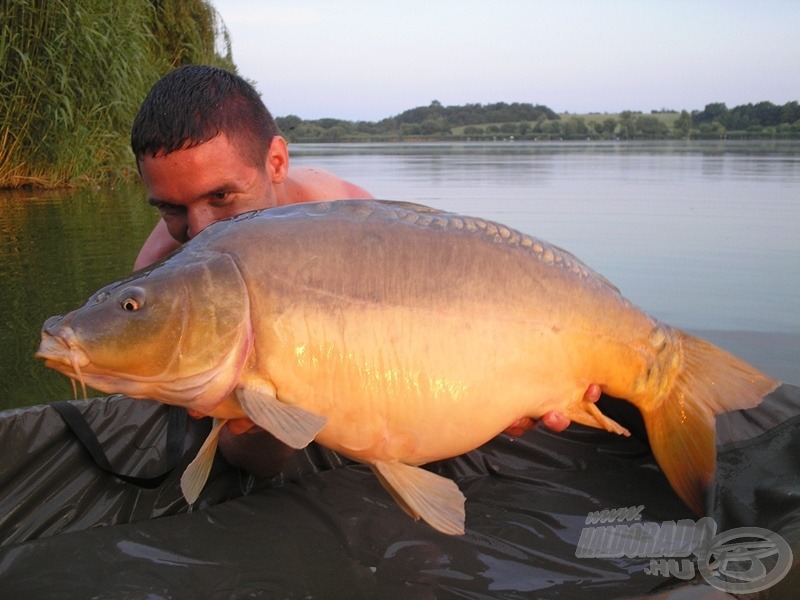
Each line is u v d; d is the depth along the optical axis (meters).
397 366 2.04
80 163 11.24
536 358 2.17
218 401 2.04
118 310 1.99
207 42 15.83
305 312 2.01
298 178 3.41
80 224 7.84
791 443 2.73
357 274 2.05
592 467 3.10
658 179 11.83
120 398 2.83
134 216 8.45
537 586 2.26
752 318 4.23
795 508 2.32
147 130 2.42
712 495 2.58
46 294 4.92
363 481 2.96
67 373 2.04
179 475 2.80
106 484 2.71
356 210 2.13
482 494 2.88
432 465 3.03
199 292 1.99
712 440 2.39
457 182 11.20
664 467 2.43
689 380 2.42
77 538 2.57
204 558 2.44
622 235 6.64
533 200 8.85
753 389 2.39
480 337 2.10
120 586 2.29
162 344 1.98
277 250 2.04
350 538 2.54
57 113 10.74
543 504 2.79
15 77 10.58
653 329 2.36
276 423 1.90
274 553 2.46
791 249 6.04
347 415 2.05
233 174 2.49
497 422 2.16
